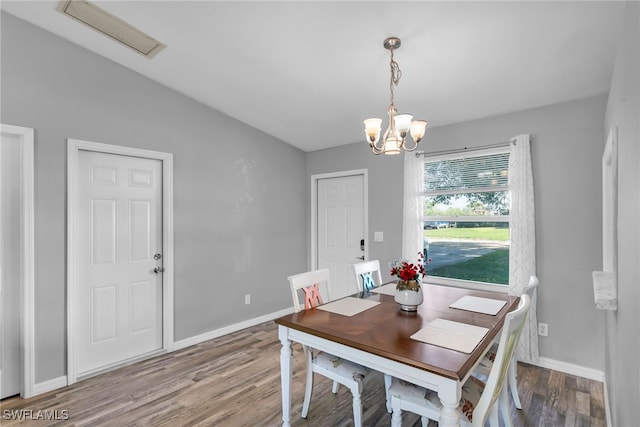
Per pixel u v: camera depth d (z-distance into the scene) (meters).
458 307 2.16
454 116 3.23
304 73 2.81
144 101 3.06
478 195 3.32
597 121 2.65
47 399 2.37
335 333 1.72
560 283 2.78
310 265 4.71
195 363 2.96
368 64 2.58
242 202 3.91
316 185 4.70
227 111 3.68
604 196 2.49
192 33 2.43
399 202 3.80
